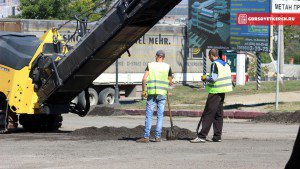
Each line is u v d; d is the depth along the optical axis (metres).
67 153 23.53
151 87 26.69
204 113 26.67
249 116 42.66
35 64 32.41
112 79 65.62
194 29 72.25
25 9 101.81
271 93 56.31
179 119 44.62
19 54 32.56
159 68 26.75
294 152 10.63
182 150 24.17
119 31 29.00
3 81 32.75
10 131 34.25
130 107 53.91
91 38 29.92
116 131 30.81
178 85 72.62
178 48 72.75
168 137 27.81
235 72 83.44
